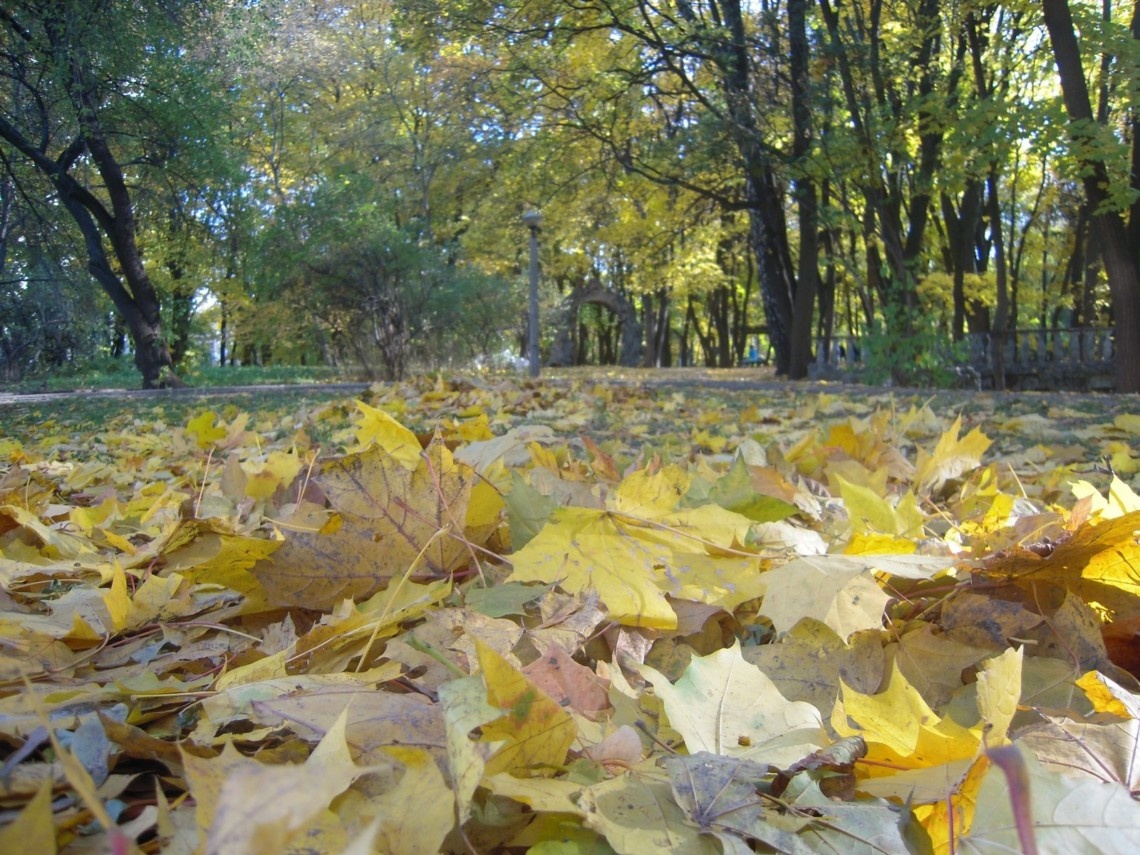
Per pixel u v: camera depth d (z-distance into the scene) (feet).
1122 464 9.12
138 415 26.35
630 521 4.23
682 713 2.89
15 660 3.45
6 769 2.28
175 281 89.15
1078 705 3.25
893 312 47.85
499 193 83.15
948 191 47.55
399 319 66.33
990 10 51.21
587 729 2.86
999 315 63.93
